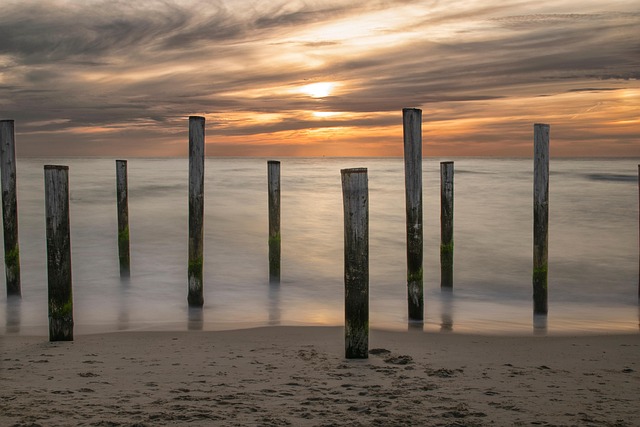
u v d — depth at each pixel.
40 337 9.57
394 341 9.39
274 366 7.61
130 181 51.41
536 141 11.81
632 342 9.45
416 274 11.26
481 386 6.78
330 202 34.53
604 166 88.69
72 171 70.19
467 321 11.48
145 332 10.05
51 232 9.03
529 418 5.69
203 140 12.56
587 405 6.12
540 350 8.82
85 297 13.61
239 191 41.72
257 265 17.47
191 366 7.60
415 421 5.54
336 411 5.80
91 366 7.57
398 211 29.27
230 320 11.51
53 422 5.35
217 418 5.54
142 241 20.88
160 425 5.34
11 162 13.22
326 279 15.81
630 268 17.28
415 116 10.96
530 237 22.36
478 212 28.97
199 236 12.63
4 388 6.54
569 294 14.30
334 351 8.53
